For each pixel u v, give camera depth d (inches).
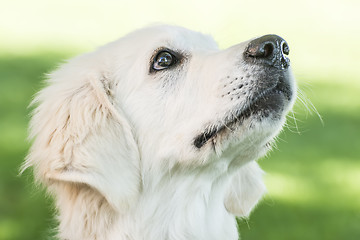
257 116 163.8
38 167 170.1
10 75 509.7
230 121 164.6
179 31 183.8
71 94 171.2
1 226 281.9
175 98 171.6
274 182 347.3
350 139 419.8
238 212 194.2
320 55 649.0
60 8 817.5
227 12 776.3
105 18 763.4
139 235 170.6
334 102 495.5
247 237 285.3
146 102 173.2
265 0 852.0
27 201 306.0
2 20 749.3
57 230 190.1
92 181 158.9
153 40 177.6
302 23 768.3
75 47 629.9
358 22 791.7
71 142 163.3
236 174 195.5
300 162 379.6
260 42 165.3
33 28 714.2
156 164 171.2
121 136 167.8
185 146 167.9
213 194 179.9
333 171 367.2
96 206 165.2
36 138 172.9
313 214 311.4
